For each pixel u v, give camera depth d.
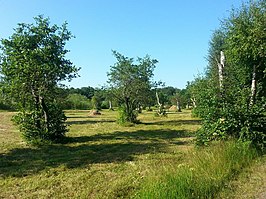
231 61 12.28
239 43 11.81
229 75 12.25
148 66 27.94
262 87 11.83
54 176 9.44
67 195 7.71
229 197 6.53
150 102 29.16
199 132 11.48
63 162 11.26
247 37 11.45
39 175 9.58
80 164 10.84
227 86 11.70
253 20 11.87
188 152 11.11
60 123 15.91
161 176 7.08
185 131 20.27
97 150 13.58
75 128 23.70
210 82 12.59
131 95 27.20
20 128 15.38
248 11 12.31
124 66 27.17
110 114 46.91
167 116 37.53
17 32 14.48
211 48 23.45
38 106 15.42
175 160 10.65
